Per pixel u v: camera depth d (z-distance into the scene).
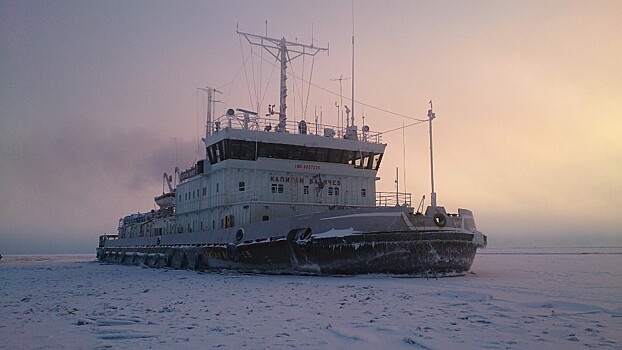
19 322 13.16
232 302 16.86
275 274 28.45
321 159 31.88
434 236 24.19
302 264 26.39
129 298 19.14
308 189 31.20
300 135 31.45
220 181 32.53
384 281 22.59
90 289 23.89
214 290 21.27
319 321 12.62
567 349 9.16
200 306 16.03
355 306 15.23
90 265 60.03
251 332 11.19
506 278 26.36
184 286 23.89
